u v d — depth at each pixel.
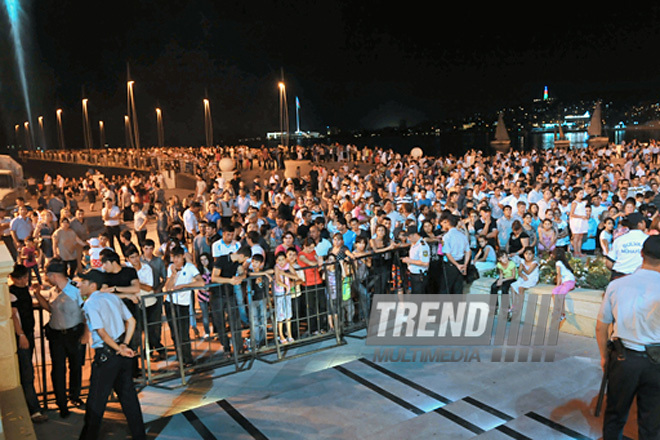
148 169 44.12
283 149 40.25
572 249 12.84
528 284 8.09
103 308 5.09
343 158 39.31
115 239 16.66
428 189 17.06
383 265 8.93
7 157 30.73
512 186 14.65
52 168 62.72
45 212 13.59
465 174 26.03
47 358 8.04
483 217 10.99
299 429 5.13
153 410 5.93
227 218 15.15
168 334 8.79
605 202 13.27
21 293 5.75
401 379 6.20
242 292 7.86
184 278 7.29
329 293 7.75
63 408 5.90
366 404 5.58
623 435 4.34
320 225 10.70
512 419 4.86
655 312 3.63
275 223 12.95
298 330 7.94
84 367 7.36
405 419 5.22
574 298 7.48
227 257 7.58
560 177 20.80
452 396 5.69
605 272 8.56
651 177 19.44
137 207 15.09
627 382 3.75
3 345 5.29
